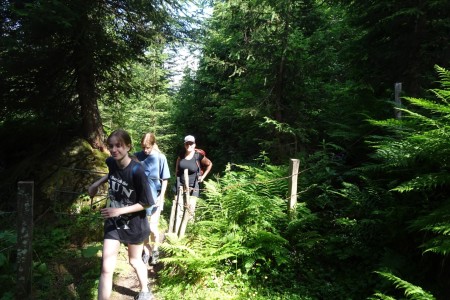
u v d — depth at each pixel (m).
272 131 9.19
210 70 14.19
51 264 5.38
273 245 4.65
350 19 7.79
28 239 4.08
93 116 8.51
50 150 8.23
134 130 14.84
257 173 6.89
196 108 15.00
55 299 4.30
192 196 5.82
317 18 9.33
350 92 7.74
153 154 4.72
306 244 4.56
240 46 9.77
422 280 3.68
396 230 4.07
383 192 4.59
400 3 6.41
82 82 8.25
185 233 5.56
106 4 8.02
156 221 4.91
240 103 9.98
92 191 3.70
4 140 8.73
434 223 3.35
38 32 6.80
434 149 3.65
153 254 5.15
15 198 7.10
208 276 4.45
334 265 4.50
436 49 6.44
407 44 6.59
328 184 5.80
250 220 5.08
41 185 7.42
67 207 7.13
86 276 5.01
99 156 8.30
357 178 5.81
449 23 6.07
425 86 6.59
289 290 4.17
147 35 8.48
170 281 4.55
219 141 12.45
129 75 9.08
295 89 9.27
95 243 6.45
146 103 15.45
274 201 5.25
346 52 7.53
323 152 6.48
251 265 4.39
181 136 15.38
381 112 6.61
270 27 9.25
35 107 7.98
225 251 4.63
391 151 4.14
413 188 3.74
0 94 7.40
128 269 5.22
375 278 3.97
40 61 7.34
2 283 4.51
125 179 3.34
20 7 6.73
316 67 8.87
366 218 4.53
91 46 7.52
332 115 8.41
